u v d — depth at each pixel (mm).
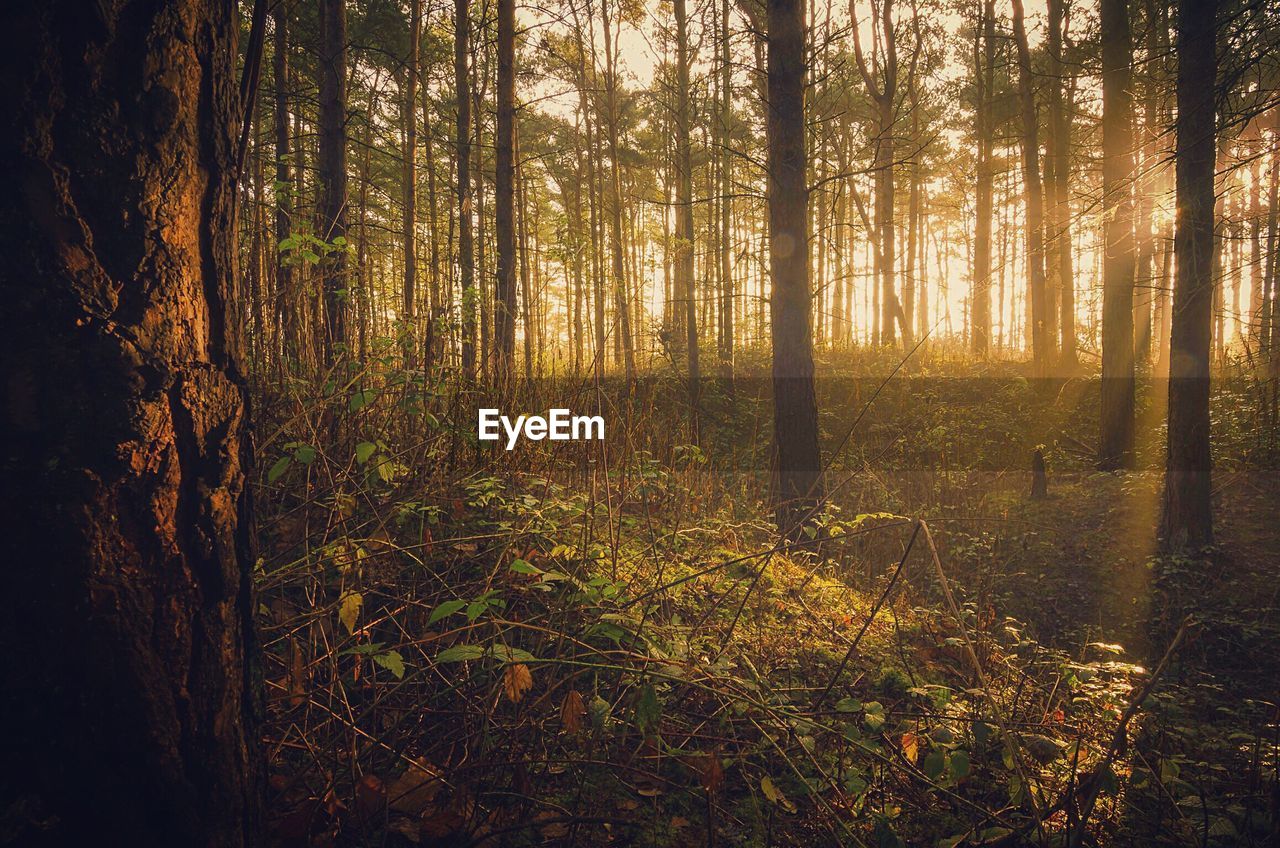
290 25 10188
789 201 7695
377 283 5234
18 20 1043
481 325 5047
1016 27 16734
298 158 9523
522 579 3061
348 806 2061
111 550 1146
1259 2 6367
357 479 3377
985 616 5191
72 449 1107
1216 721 4328
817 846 2346
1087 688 3695
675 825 2328
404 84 12305
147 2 1172
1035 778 2807
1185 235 7922
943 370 15750
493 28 12891
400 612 2857
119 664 1150
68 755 1104
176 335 1237
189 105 1259
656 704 2170
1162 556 7734
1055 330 18531
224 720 1325
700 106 18484
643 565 3693
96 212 1131
